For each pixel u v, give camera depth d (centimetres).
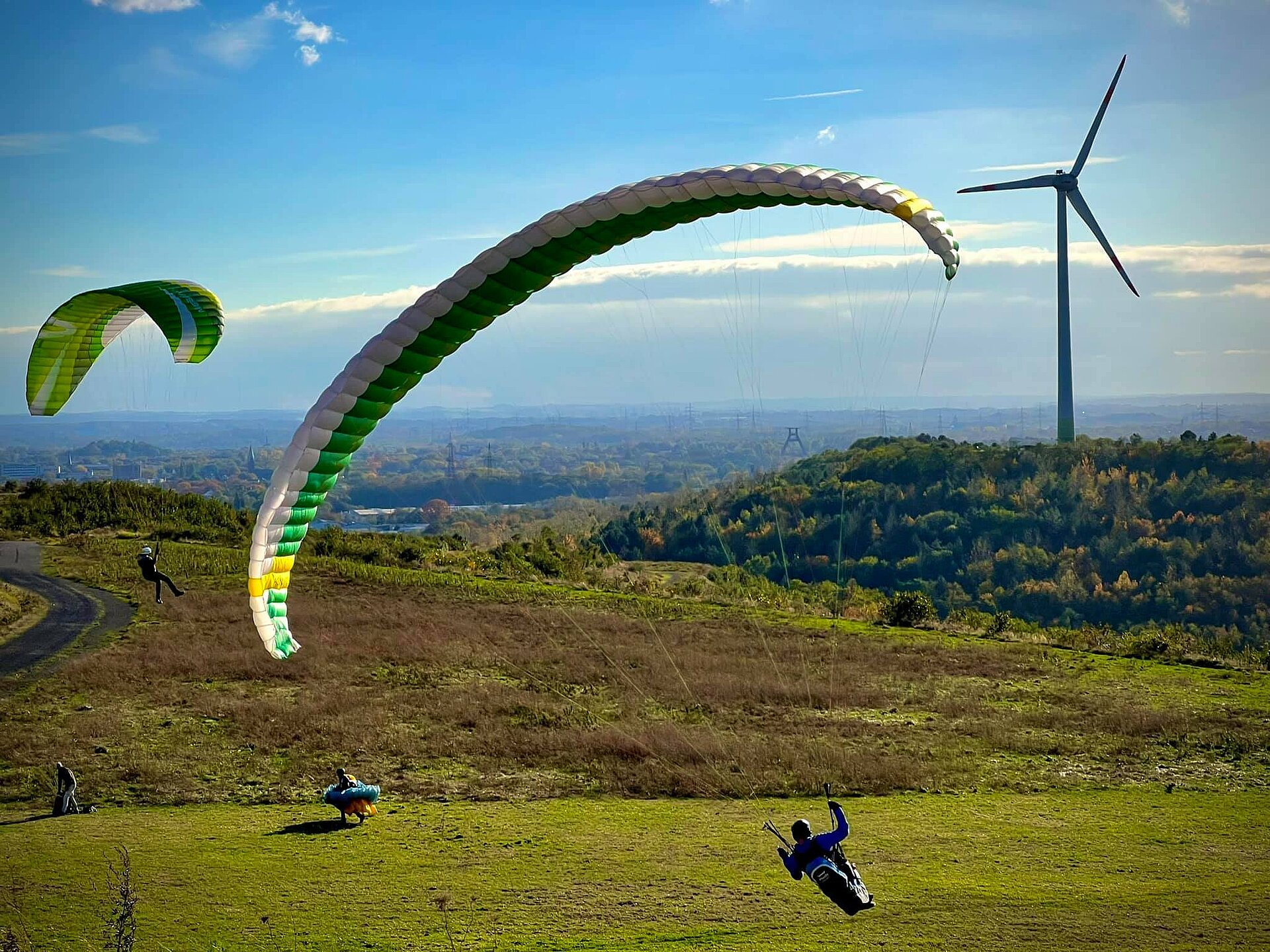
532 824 1828
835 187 1122
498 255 1248
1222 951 1262
